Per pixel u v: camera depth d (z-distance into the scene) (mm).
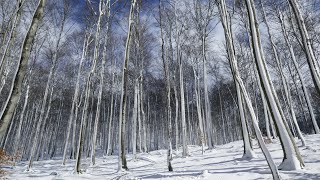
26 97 22859
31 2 13633
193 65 23125
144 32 20062
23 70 4668
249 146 10773
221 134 47062
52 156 34750
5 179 10219
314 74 7512
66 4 19406
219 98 38281
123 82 12766
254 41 6941
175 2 19344
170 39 18266
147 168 12445
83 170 12469
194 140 37844
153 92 34000
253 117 5055
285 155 7031
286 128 7188
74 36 22109
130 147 39469
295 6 8430
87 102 12414
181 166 11281
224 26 7348
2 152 11688
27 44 4844
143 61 22016
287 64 23922
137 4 16891
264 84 7172
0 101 25500
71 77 29906
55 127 38562
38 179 10203
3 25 12938
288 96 16281
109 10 16016
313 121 19594
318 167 6586
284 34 18562
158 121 41812
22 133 36281
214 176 6871
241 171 7188
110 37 21625
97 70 23859
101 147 40531
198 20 21234
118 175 10109
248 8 6969
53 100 33031
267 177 6027
